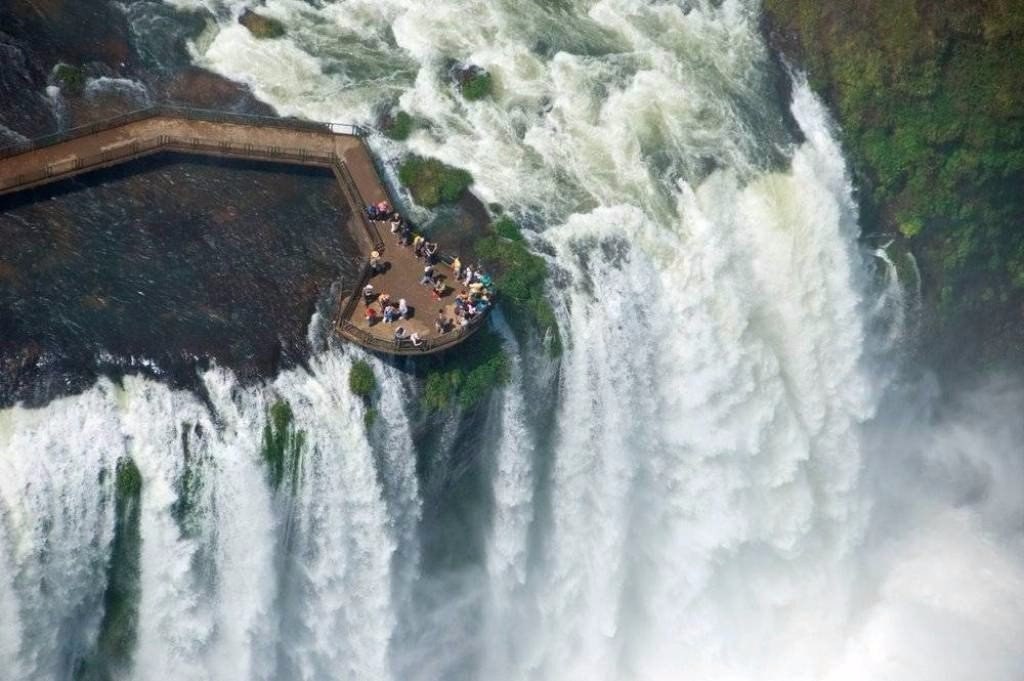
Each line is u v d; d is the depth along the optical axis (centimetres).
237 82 6244
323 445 5081
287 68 6334
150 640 5075
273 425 5044
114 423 4912
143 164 5756
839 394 6284
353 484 5150
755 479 6006
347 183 5762
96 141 5684
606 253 5841
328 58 6412
